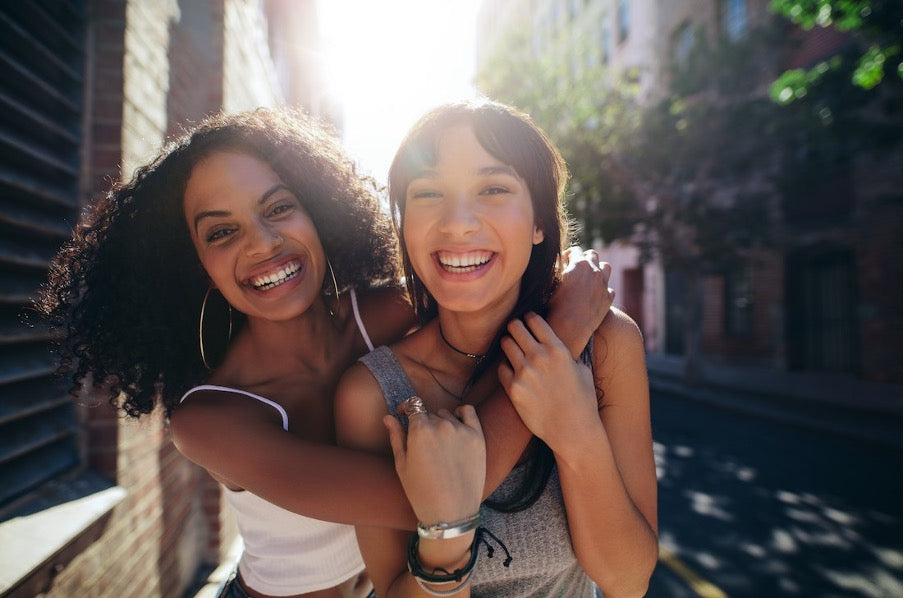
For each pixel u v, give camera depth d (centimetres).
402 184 121
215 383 133
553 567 120
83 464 223
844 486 530
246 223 128
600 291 125
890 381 1085
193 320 150
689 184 1226
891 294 1088
